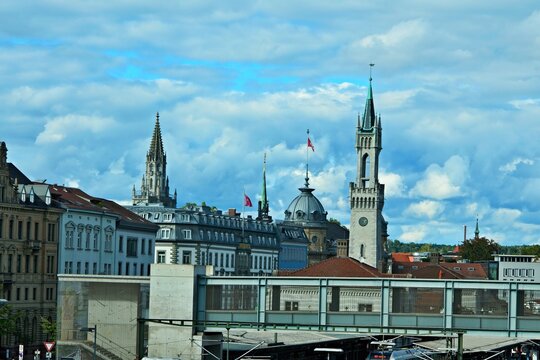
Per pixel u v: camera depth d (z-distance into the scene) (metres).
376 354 167.50
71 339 166.75
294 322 148.75
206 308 154.88
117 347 164.75
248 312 151.75
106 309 165.25
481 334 143.12
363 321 146.62
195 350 154.12
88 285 166.12
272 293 150.88
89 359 166.12
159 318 156.00
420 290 146.62
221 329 166.25
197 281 155.00
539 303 143.00
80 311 167.12
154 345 156.00
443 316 144.50
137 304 164.00
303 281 148.62
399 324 145.75
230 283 153.38
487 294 144.38
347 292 154.62
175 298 155.25
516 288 142.88
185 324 153.50
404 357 169.25
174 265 155.38
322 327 147.50
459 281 144.12
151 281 156.38
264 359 169.12
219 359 153.88
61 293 166.88
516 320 142.62
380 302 146.38
